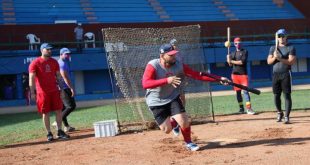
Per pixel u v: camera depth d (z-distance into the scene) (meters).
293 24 36.12
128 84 12.63
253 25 35.06
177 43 13.04
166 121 8.83
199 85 13.28
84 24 31.50
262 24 35.31
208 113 13.39
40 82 11.23
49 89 11.28
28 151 10.06
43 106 11.27
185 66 8.89
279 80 11.60
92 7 36.12
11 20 33.03
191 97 13.23
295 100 19.09
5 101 27.06
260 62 35.34
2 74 27.50
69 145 10.48
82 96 28.94
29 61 27.77
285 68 11.45
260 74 35.44
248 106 14.47
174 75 8.58
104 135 11.48
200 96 13.32
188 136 8.91
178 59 8.88
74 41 30.62
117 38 12.67
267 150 8.46
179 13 37.44
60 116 11.61
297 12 40.31
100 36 31.39
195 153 8.59
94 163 8.30
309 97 20.56
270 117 13.34
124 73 12.68
